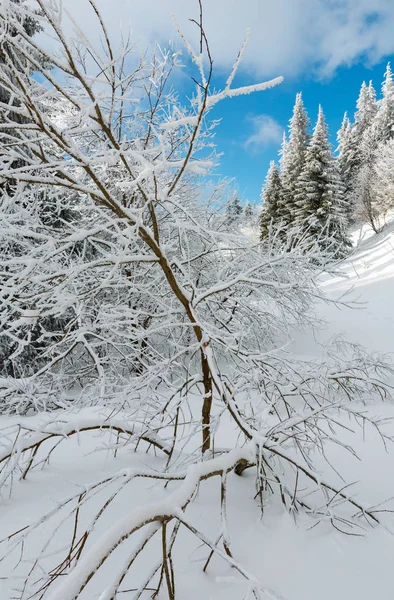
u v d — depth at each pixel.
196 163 2.24
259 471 2.37
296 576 1.94
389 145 26.11
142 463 3.38
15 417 4.73
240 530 2.35
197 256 3.98
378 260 17.73
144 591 1.82
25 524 2.40
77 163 2.21
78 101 1.99
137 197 4.75
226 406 2.62
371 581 1.88
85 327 3.20
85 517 2.46
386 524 2.37
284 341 7.97
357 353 5.66
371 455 3.61
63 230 3.64
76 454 3.59
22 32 1.66
